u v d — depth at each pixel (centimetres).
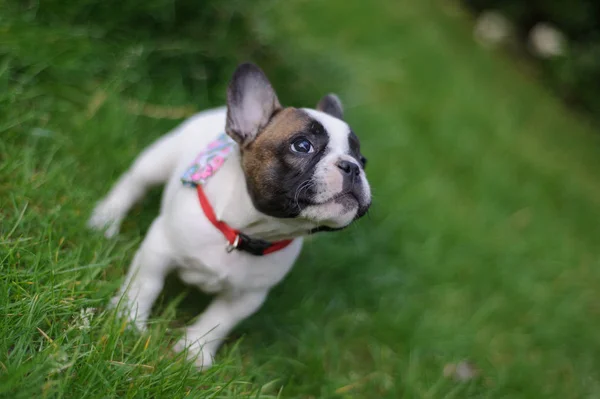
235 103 111
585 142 294
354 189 108
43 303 104
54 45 130
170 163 122
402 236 150
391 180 159
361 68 209
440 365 131
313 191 108
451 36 316
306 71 162
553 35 348
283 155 109
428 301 143
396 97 212
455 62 272
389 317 134
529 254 172
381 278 139
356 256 139
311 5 229
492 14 365
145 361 106
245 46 152
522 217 191
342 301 133
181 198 112
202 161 113
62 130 127
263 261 113
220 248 112
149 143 133
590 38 340
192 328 115
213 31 147
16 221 112
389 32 249
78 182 122
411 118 204
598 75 329
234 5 149
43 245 110
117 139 128
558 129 290
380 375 126
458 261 153
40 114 125
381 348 130
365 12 250
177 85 141
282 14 180
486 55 322
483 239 163
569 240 197
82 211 118
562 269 175
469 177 194
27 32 128
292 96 154
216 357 117
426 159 185
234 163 112
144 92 137
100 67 135
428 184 171
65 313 105
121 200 122
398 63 233
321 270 135
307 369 121
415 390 125
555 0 341
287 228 111
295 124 110
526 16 361
